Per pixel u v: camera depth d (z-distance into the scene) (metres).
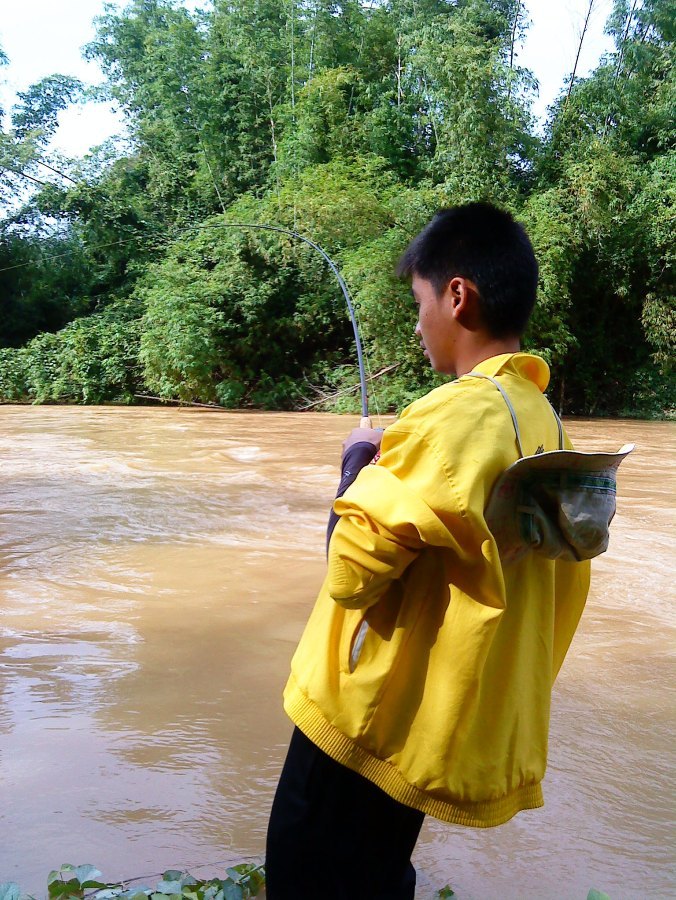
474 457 1.37
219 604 4.32
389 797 1.48
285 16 25.80
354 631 1.45
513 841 2.24
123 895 1.90
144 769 2.59
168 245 25.17
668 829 2.30
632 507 7.37
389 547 1.34
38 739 2.78
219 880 1.96
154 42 29.16
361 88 23.56
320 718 1.47
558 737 2.87
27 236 28.42
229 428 14.66
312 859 1.50
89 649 3.65
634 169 20.00
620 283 20.06
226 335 21.00
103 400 22.98
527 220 18.61
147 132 28.94
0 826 2.25
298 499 7.39
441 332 1.62
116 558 5.27
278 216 20.78
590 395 20.80
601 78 20.83
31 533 5.97
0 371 23.30
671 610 4.36
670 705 3.15
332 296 20.53
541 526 1.39
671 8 20.98
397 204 19.44
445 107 20.08
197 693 3.19
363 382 2.29
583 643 3.83
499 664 1.47
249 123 26.22
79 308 27.28
